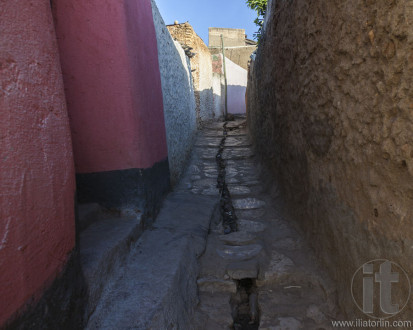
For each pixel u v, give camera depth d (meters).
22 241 0.88
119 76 2.30
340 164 1.76
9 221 0.83
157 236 2.45
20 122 0.91
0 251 0.78
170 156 3.90
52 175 1.08
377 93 1.30
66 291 1.18
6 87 0.85
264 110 4.65
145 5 2.92
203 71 9.60
